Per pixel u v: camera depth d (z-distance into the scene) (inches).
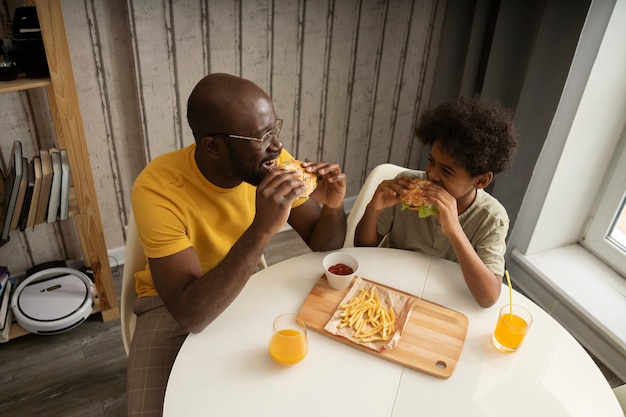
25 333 80.1
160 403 50.5
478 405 41.1
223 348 45.0
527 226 95.8
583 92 80.0
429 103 112.8
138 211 51.1
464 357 45.3
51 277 85.7
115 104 85.3
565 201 93.3
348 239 71.3
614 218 93.9
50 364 78.7
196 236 55.2
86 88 81.5
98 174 90.4
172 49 83.7
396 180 56.8
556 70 77.7
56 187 73.1
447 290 53.7
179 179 52.9
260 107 47.9
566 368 45.0
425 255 59.2
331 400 40.8
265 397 40.8
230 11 85.1
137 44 80.3
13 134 79.0
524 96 83.8
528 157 85.5
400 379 43.0
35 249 90.8
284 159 60.5
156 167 53.7
